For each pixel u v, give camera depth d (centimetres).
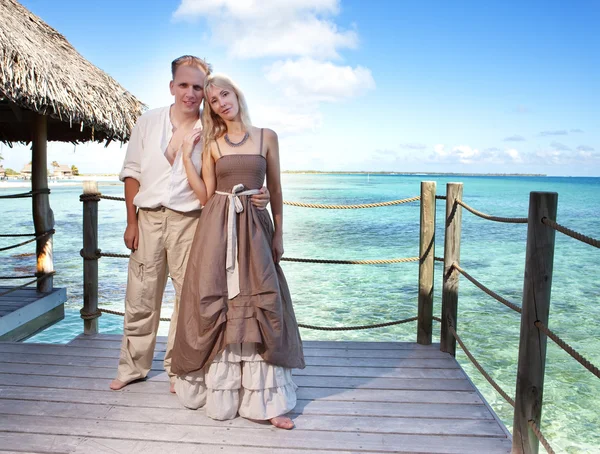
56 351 333
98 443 220
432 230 347
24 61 385
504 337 699
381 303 881
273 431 232
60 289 586
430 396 273
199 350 229
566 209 3347
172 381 269
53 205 3447
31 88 381
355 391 279
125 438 224
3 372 298
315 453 215
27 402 259
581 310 861
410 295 941
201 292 224
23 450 213
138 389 275
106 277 1051
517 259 1378
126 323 270
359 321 769
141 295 263
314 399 268
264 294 226
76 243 1617
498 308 849
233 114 232
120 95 530
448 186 328
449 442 226
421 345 356
